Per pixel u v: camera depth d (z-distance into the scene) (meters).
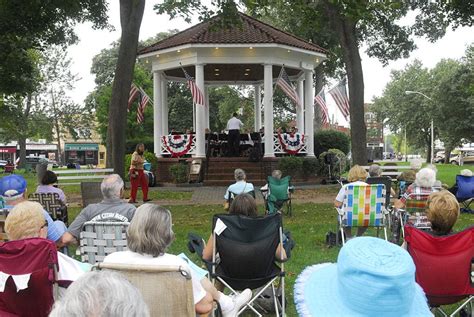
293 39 20.12
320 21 16.91
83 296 1.20
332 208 11.91
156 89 20.39
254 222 4.20
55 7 14.56
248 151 19.36
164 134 21.50
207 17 15.01
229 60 18.55
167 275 2.57
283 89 16.94
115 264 2.60
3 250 3.01
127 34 14.23
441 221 3.90
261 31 19.56
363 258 2.11
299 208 11.95
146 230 2.76
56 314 1.18
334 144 25.27
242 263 4.15
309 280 2.47
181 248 7.27
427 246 3.71
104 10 17.47
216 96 46.12
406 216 6.28
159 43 20.14
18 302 3.03
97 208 4.62
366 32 25.86
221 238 4.22
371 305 2.03
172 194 15.47
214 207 12.34
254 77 23.42
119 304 1.21
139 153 13.02
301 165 19.03
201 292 2.84
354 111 15.34
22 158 46.28
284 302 4.38
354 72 15.29
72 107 42.97
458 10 15.48
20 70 16.45
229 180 18.42
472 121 42.19
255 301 4.71
